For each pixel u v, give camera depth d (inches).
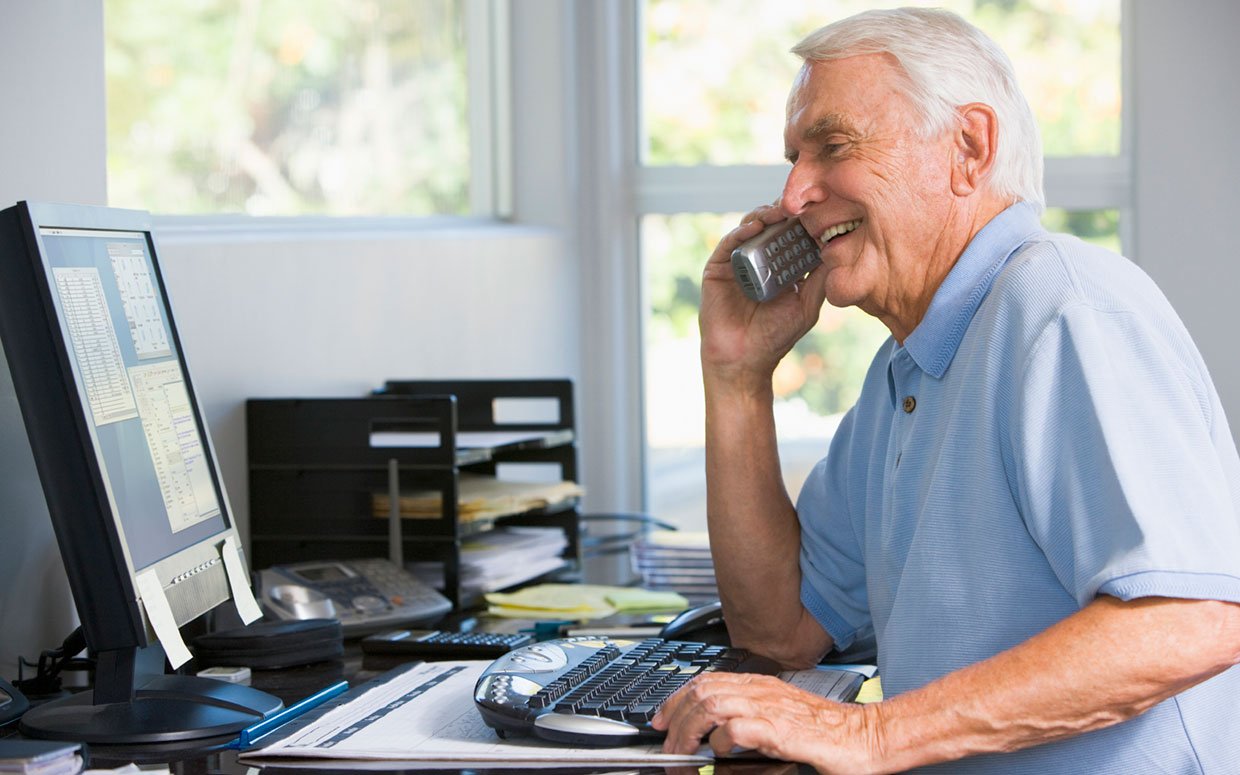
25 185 58.8
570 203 118.5
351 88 97.6
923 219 51.3
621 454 122.3
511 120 118.4
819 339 122.5
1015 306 46.4
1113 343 43.6
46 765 37.6
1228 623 40.0
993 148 50.9
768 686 42.4
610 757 41.5
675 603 76.4
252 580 65.9
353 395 87.3
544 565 83.2
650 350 124.5
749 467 59.7
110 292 48.1
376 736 44.6
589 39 120.5
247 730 44.8
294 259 81.4
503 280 107.1
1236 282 114.6
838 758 40.4
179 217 77.5
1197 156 114.7
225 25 83.0
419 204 107.0
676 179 123.0
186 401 53.0
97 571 43.9
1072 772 44.6
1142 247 116.4
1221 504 41.1
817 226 53.5
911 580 48.5
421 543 74.2
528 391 89.4
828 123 51.6
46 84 59.9
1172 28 114.3
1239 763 44.8
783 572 59.4
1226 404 115.2
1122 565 39.9
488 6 118.1
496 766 41.6
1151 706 40.9
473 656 60.5
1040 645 40.9
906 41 51.2
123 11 73.8
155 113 76.2
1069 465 42.7
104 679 46.6
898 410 53.4
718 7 122.8
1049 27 119.7
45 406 43.2
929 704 41.1
